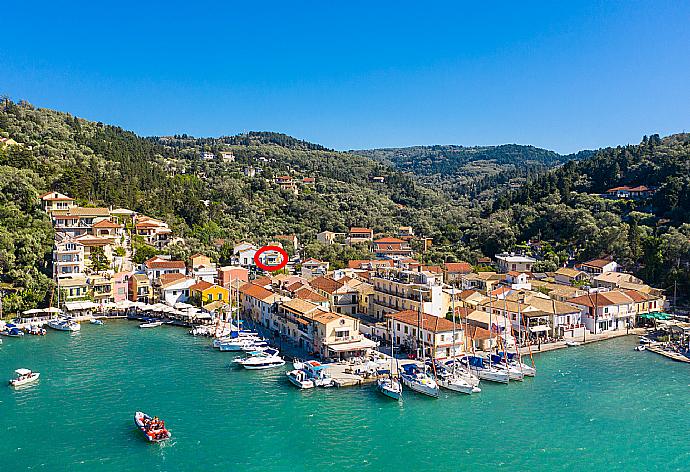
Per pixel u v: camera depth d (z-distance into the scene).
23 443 73.81
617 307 144.75
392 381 95.81
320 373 98.94
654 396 94.50
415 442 76.25
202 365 109.06
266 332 136.75
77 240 179.88
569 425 82.44
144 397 91.12
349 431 79.44
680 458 72.69
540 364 113.62
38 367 105.94
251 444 74.81
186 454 71.62
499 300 142.50
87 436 76.25
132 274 173.88
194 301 165.25
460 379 98.44
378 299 146.12
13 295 144.38
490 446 75.38
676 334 134.25
